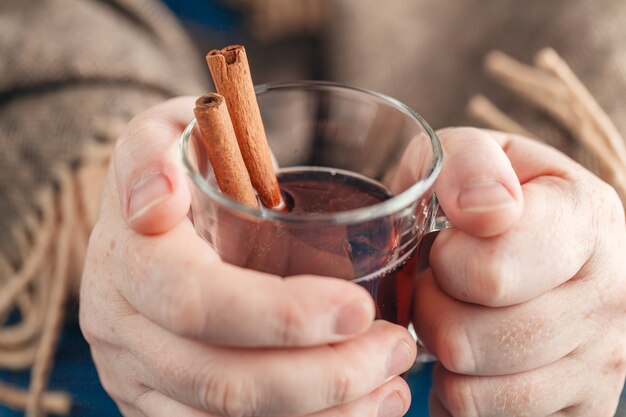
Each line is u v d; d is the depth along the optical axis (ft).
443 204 0.93
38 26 1.49
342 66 1.76
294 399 0.87
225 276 0.85
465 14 1.70
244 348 0.88
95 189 1.40
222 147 0.89
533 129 1.48
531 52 1.60
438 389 1.05
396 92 1.69
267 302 0.83
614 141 1.44
